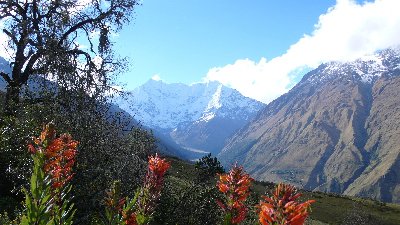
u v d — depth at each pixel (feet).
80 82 66.95
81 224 47.85
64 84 64.49
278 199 15.65
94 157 55.67
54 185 20.52
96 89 67.56
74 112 58.70
